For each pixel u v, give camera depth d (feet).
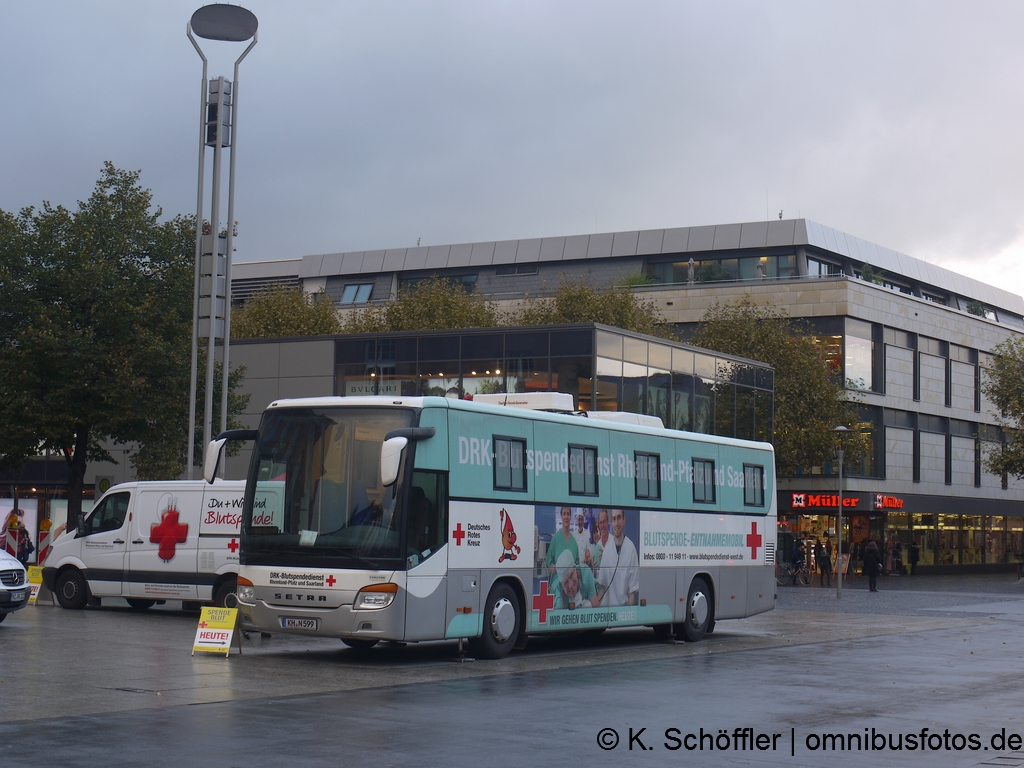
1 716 35.91
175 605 92.17
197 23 92.12
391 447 50.39
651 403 138.51
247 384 145.59
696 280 248.32
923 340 226.17
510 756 31.37
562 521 62.90
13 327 105.19
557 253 266.36
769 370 165.99
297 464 55.26
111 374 104.68
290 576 53.88
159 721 35.53
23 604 66.59
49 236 106.42
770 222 248.32
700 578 74.59
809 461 179.52
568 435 64.08
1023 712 41.37
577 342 129.39
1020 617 100.78
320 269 291.58
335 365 141.59
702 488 75.20
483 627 57.36
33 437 105.91
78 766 28.40
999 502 245.45
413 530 53.62
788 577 172.04
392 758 30.55
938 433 229.04
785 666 57.11
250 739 32.81
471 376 134.31
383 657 58.49
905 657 62.80
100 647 56.80
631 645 70.38
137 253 109.29
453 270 278.05
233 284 304.91
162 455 108.37
